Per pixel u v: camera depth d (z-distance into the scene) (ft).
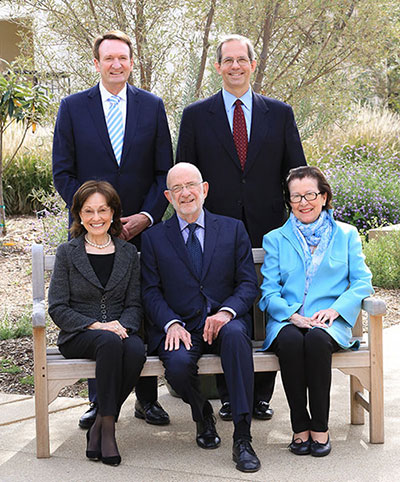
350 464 10.22
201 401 10.69
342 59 23.73
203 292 11.40
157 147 12.67
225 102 12.65
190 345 10.75
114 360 10.37
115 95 12.37
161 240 11.64
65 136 12.27
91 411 11.97
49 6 21.48
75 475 10.02
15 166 31.83
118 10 21.12
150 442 11.27
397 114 41.24
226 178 12.60
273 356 10.90
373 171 32.40
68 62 22.38
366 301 11.02
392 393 13.12
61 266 11.12
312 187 11.55
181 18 21.99
